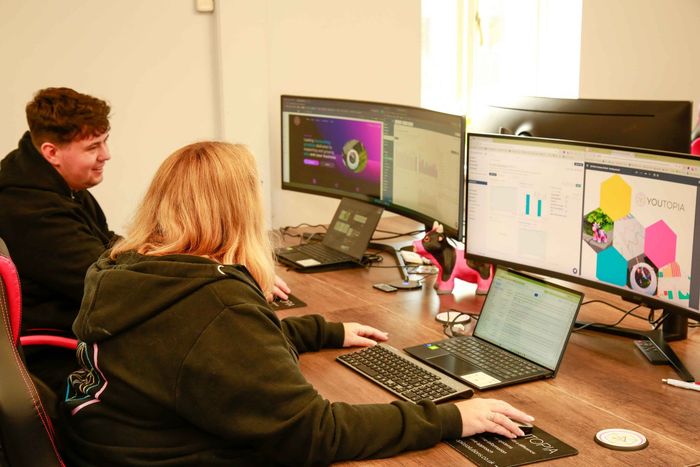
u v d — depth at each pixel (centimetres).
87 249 220
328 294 249
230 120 331
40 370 215
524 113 259
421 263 279
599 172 196
